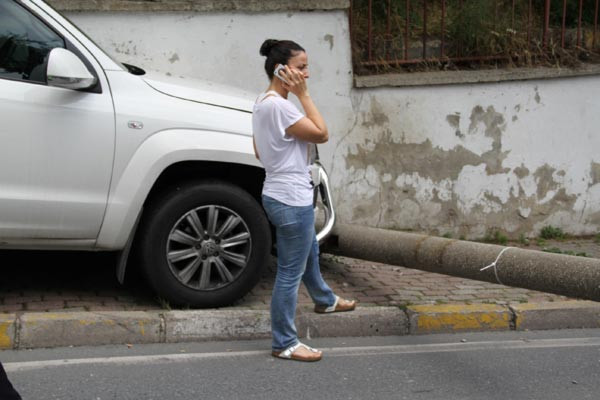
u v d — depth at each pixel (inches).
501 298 249.6
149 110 213.9
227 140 219.0
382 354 209.6
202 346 210.8
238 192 221.6
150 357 200.4
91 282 244.5
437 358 207.6
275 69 183.6
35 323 202.1
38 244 211.8
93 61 212.4
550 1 355.6
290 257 192.1
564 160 331.3
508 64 331.6
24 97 203.3
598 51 347.3
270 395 178.7
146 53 295.4
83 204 209.8
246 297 239.8
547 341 224.8
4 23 206.8
